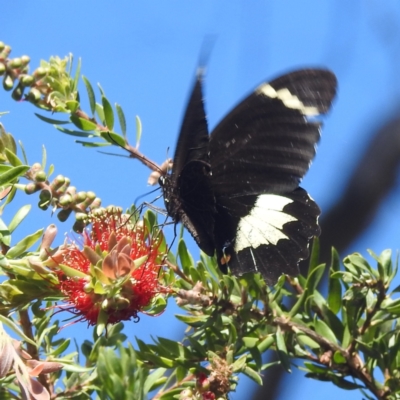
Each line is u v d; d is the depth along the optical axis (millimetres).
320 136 2850
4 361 2752
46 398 2754
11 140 2803
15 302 2783
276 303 2818
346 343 2814
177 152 2840
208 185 2861
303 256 2861
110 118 2828
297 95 2854
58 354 2787
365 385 2814
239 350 2801
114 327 2791
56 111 2824
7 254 2781
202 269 2807
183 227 2846
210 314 2801
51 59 2830
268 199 2873
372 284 2807
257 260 2852
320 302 2824
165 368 2787
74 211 2801
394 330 2816
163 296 2805
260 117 2863
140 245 2795
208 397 2773
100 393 2750
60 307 2781
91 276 2775
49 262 2781
